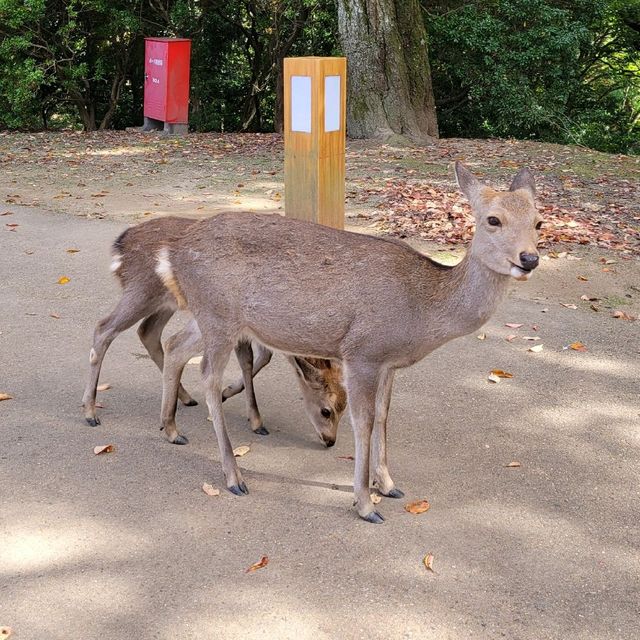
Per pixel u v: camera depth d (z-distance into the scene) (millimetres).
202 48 12648
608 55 14484
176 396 3129
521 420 3408
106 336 3227
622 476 3018
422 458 3094
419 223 6051
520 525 2699
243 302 2795
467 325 2654
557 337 4250
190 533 2598
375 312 2650
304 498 2816
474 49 11500
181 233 2965
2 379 3611
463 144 9938
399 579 2412
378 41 9836
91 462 2986
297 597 2322
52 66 11734
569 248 5664
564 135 11938
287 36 12438
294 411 3479
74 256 5305
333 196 3961
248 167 8375
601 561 2533
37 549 2498
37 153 9164
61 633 2172
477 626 2236
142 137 10562
